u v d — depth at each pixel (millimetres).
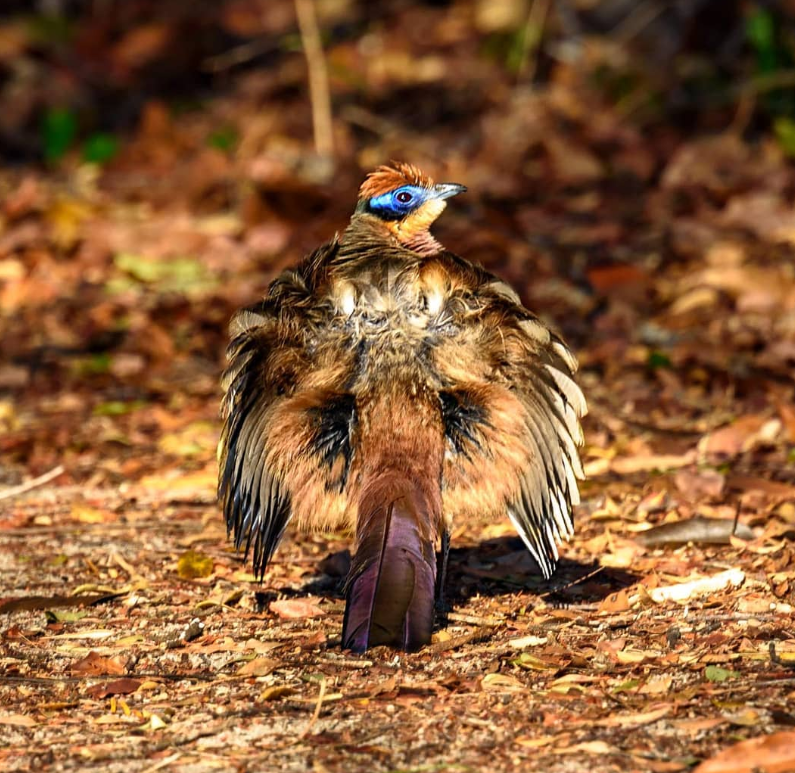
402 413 8203
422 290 8500
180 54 29766
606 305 17047
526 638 8383
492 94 25953
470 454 8188
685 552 10031
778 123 21969
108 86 29031
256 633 8836
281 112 26094
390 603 7449
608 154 22859
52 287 19016
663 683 7438
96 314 18016
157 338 16734
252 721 7234
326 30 29578
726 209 19656
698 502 11000
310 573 10102
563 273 18062
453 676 7719
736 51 24906
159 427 14430
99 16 31859
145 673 8188
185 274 19359
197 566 10094
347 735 6980
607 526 10703
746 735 6730
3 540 11125
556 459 8500
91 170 24500
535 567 9969
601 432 13117
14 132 27219
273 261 19562
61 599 9594
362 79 26891
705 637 8195
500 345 8430
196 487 12414
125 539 11039
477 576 9875
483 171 22641
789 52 23766
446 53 28469
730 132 22250
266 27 30438
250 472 8523
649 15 25922
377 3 30625
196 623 8945
